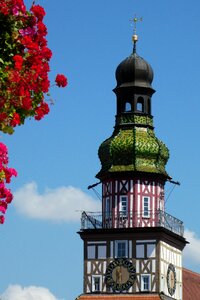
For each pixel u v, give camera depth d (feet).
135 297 356.59
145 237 360.48
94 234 365.61
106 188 375.25
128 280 359.05
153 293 355.56
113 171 369.50
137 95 379.76
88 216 369.71
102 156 378.32
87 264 365.40
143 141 372.38
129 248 361.30
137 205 367.86
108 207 372.38
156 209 368.89
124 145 371.56
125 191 369.71
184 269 434.71
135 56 382.22
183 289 417.69
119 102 381.19
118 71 382.01
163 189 376.68
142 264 358.84
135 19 384.27
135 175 369.71
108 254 363.35
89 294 362.94
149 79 382.01
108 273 362.12
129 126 377.30
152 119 381.40
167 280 364.99
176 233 377.30
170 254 370.73
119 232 363.15
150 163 372.79
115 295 359.25
